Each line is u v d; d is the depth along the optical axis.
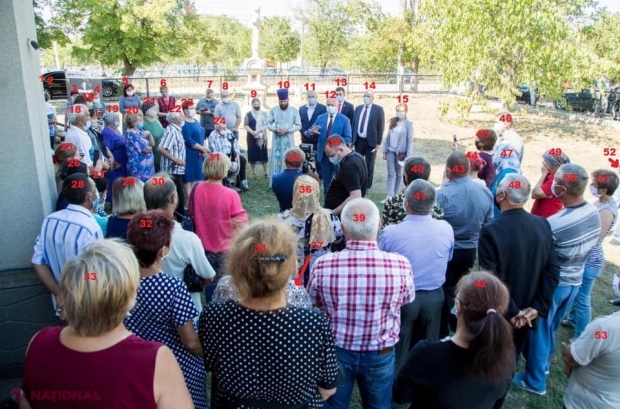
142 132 6.76
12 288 3.39
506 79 12.90
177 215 5.09
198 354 2.32
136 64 24.67
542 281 3.07
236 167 8.00
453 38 12.87
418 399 2.04
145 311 2.19
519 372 3.94
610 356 2.36
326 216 3.41
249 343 1.78
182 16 25.89
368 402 2.71
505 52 12.93
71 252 2.90
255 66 13.26
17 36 3.06
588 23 14.87
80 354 1.51
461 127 15.21
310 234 3.36
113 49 23.48
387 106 18.77
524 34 12.06
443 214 3.75
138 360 1.51
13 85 3.12
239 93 21.72
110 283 1.52
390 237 3.08
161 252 2.23
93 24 23.38
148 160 6.53
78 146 5.38
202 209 3.78
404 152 7.72
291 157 4.44
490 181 5.15
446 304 3.90
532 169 10.47
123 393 1.48
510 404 3.55
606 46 16.33
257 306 1.81
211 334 1.83
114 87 22.16
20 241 3.36
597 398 2.47
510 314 2.96
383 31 23.62
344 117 7.54
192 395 2.33
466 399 1.89
